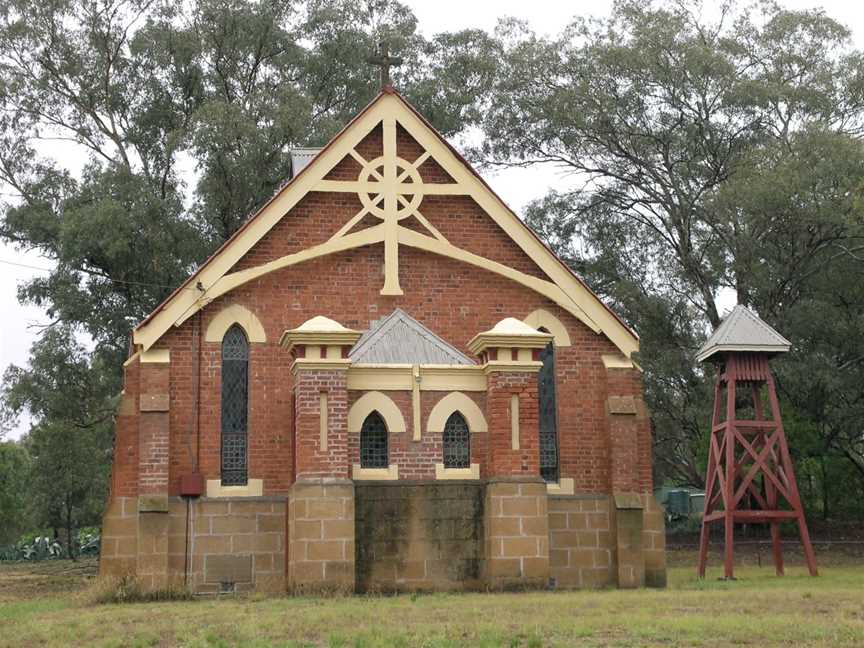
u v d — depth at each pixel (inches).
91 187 1700.3
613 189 2102.6
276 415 970.7
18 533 2699.3
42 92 1802.4
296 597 836.6
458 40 2063.2
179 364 960.3
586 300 1037.8
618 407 1008.2
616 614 666.2
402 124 1041.5
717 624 602.9
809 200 1728.6
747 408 1835.6
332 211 1019.3
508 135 2100.1
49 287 1737.2
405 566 879.1
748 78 2000.5
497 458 897.5
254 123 1690.5
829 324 1838.1
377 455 911.7
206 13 1835.6
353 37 1947.6
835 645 528.7
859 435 1966.0
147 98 1847.9
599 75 2018.9
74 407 1734.7
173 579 918.4
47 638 615.5
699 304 2064.5
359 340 979.9
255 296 991.0
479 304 1034.1
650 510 1002.7
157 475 921.5
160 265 1676.9
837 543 1807.3
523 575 882.8
